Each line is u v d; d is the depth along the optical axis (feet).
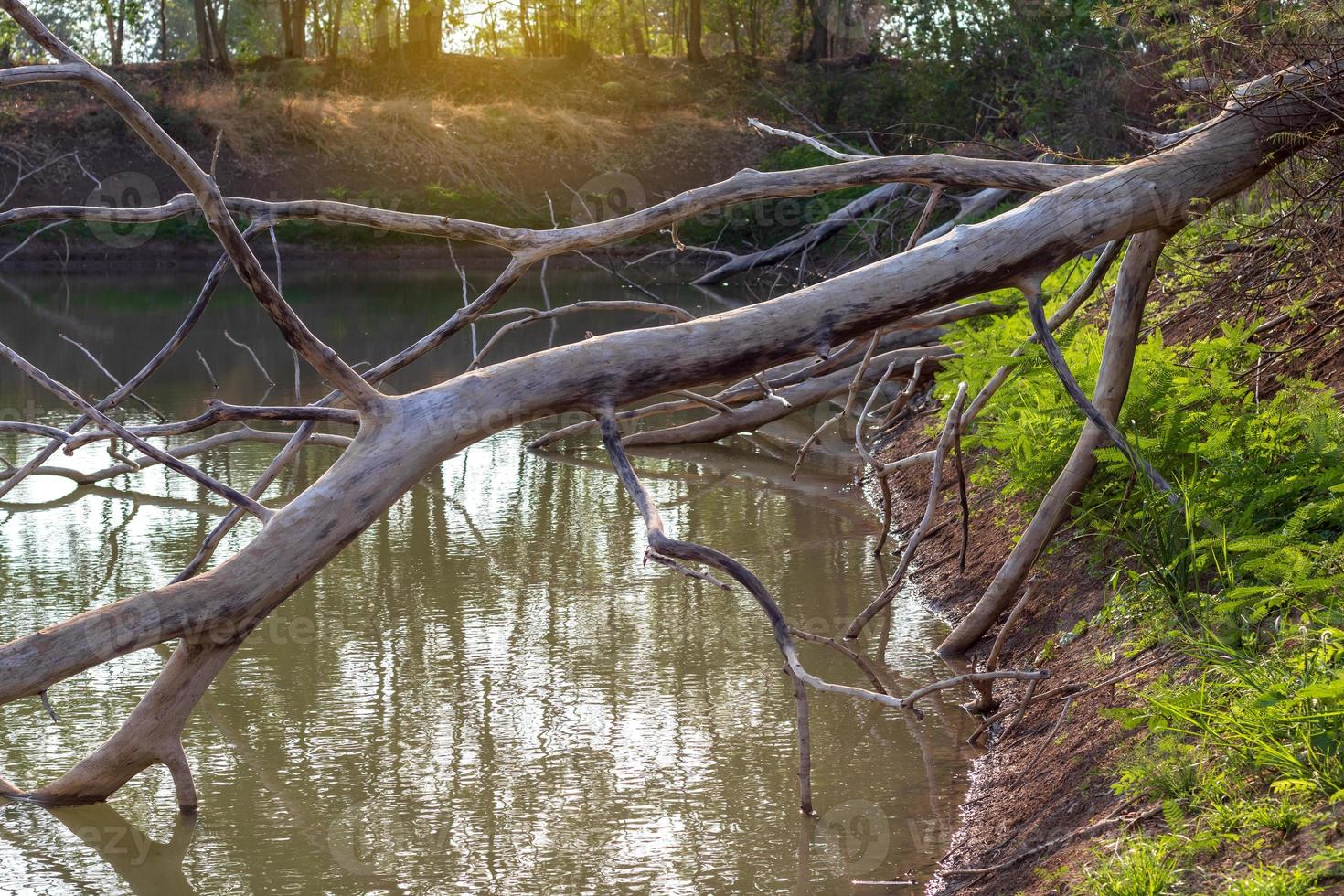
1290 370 20.12
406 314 70.13
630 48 153.07
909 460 24.13
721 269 73.87
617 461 12.96
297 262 105.50
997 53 71.82
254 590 12.02
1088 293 18.54
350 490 12.25
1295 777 10.64
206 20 126.72
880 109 93.40
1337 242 19.01
